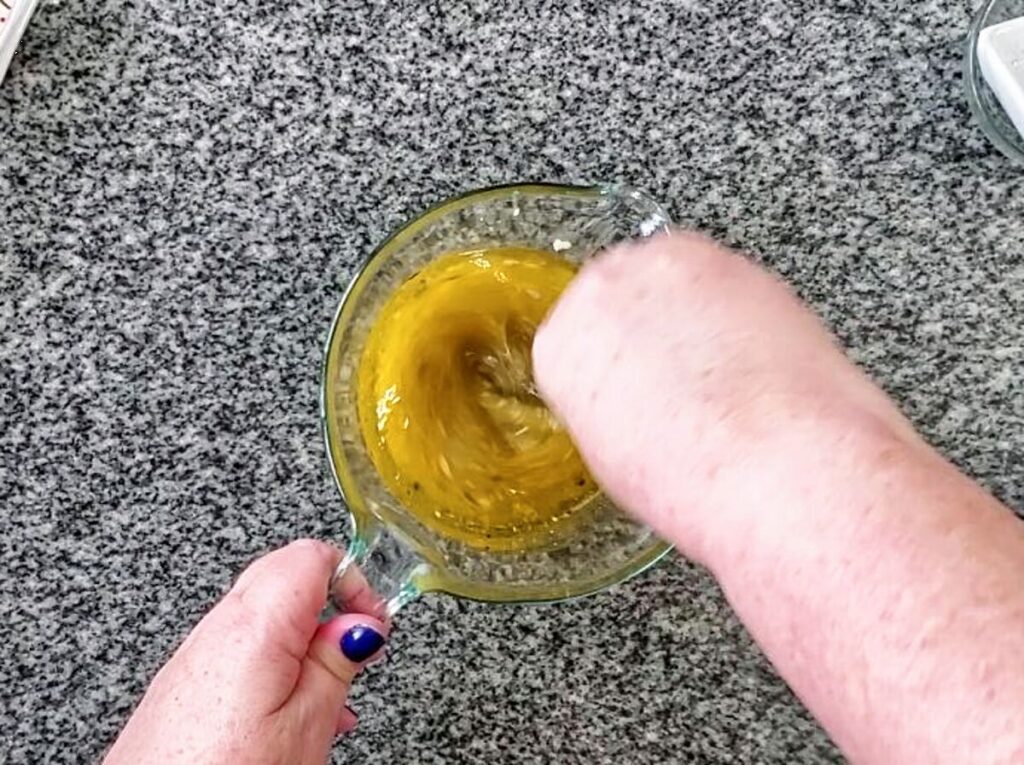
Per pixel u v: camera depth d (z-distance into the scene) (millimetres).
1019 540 254
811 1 529
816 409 277
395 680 530
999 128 524
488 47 531
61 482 531
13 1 521
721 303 306
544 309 454
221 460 530
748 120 531
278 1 531
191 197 532
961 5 527
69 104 532
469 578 443
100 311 532
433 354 467
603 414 299
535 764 531
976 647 239
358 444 455
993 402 528
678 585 528
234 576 529
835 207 530
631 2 530
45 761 531
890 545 253
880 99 528
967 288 529
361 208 531
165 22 532
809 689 266
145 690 530
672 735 530
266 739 394
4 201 532
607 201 456
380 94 531
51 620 532
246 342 531
